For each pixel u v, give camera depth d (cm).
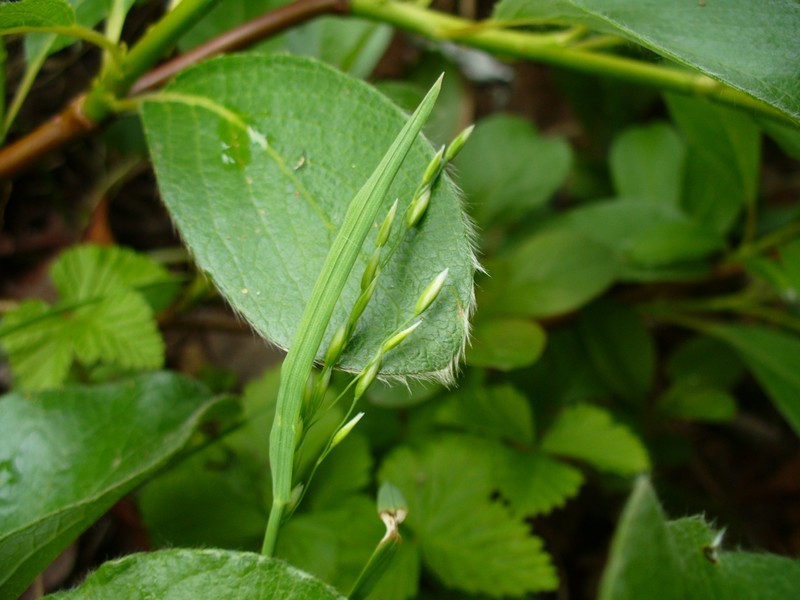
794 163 35
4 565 13
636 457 20
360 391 12
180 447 14
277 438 12
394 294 13
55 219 27
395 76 32
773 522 28
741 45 13
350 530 18
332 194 13
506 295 22
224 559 12
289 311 13
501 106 36
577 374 24
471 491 19
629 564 13
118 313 19
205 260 13
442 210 13
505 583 18
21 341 19
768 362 23
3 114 17
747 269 23
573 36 17
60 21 14
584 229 25
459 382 22
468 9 32
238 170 14
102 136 24
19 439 16
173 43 15
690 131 20
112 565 12
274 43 20
